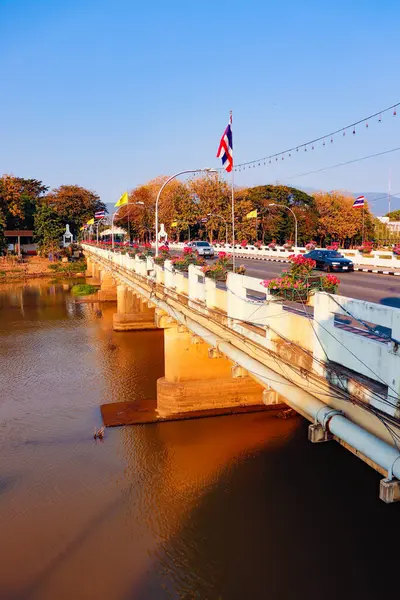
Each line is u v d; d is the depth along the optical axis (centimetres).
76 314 4378
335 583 1059
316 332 837
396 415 636
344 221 8544
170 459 1593
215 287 1359
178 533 1241
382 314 673
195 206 7688
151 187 9481
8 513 1342
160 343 3219
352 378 731
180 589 1067
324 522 1252
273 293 990
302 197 8519
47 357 2922
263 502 1347
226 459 1579
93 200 10981
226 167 1875
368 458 699
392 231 10250
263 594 1043
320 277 958
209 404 1909
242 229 7538
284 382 934
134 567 1139
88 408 2075
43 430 1861
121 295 3644
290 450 1617
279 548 1172
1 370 2673
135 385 2367
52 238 8938
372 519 1265
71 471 1548
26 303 5050
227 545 1190
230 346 1204
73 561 1159
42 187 11862
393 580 1062
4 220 8775
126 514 1327
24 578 1112
